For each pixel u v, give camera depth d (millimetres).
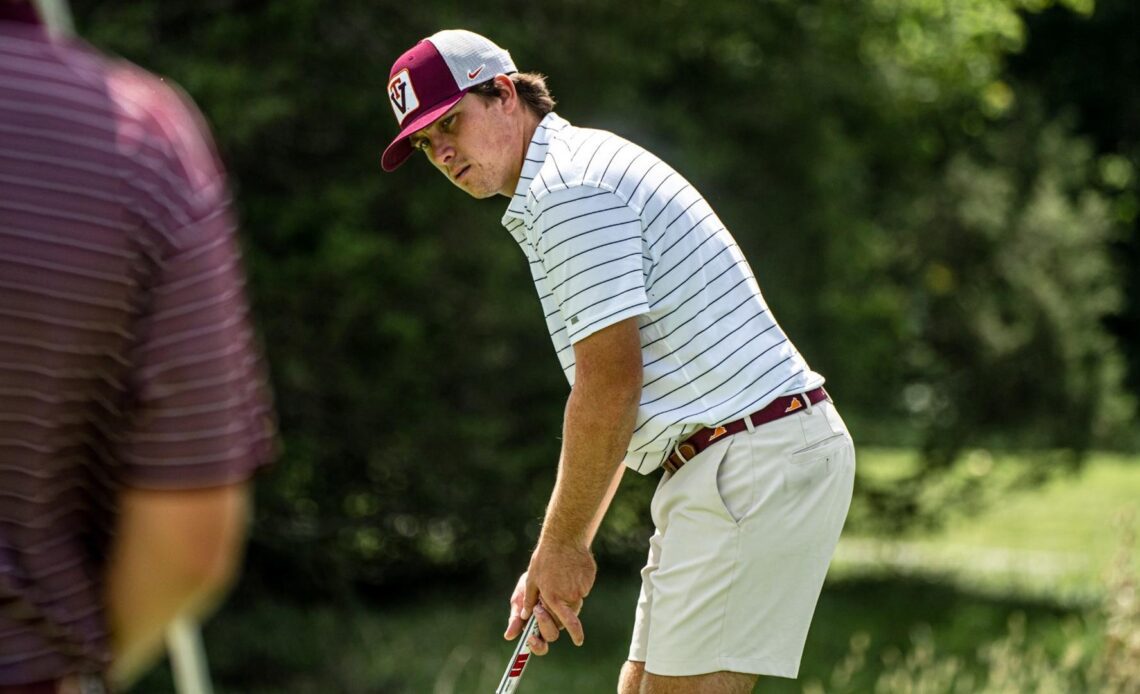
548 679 29156
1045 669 22594
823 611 37844
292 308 30266
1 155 4992
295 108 29188
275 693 28125
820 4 37344
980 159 46188
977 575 42594
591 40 32312
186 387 5207
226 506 5363
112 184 5070
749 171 37656
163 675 27391
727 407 10984
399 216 31422
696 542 11133
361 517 32781
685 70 37312
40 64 5105
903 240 42250
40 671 5289
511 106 11445
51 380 5051
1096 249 43438
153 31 28297
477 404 32562
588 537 11148
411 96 11297
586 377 10656
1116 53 86312
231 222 5562
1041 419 40781
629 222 10750
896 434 41688
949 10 40188
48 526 5254
